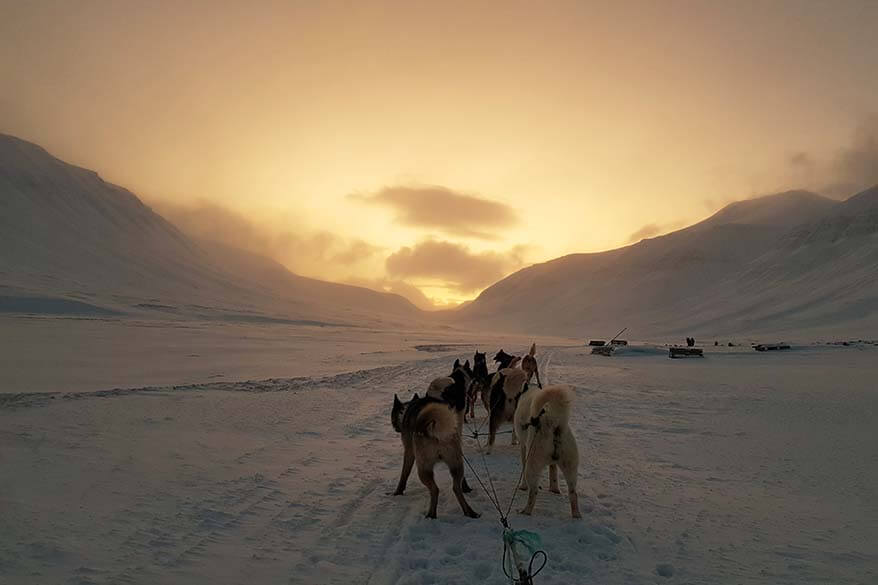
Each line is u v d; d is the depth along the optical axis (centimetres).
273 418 1139
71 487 673
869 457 973
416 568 525
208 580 480
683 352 4034
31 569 477
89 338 3497
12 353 2367
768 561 552
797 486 801
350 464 847
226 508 643
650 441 1088
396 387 1689
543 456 654
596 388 1928
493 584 492
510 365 1452
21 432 902
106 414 1073
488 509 680
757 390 1948
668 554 566
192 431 988
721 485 799
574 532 611
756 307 12481
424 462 648
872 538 612
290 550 547
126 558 510
